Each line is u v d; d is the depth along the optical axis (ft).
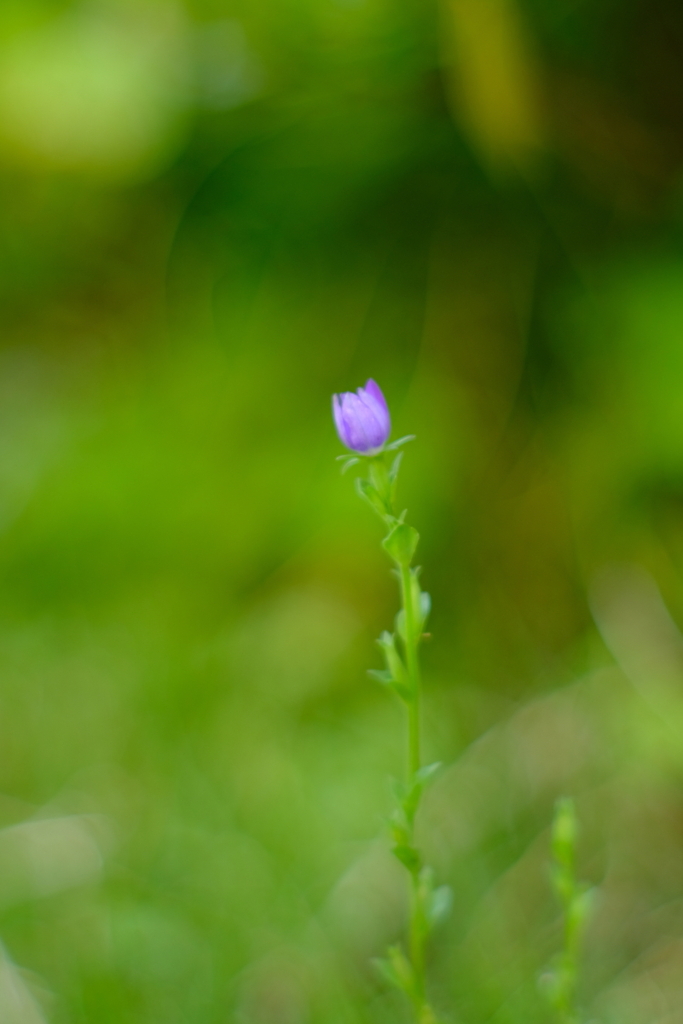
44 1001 1.83
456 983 1.82
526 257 2.43
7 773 2.29
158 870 1.94
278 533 2.54
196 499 2.60
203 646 2.55
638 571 2.28
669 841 1.94
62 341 3.00
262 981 1.84
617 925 1.87
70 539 2.67
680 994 1.80
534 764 2.09
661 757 2.04
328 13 2.26
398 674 1.57
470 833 1.95
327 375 2.57
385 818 1.58
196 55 2.44
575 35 2.17
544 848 1.93
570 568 2.40
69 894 1.93
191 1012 1.82
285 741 2.24
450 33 2.16
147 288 2.82
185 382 2.69
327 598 2.54
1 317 2.98
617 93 2.25
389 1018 1.81
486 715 2.26
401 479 2.41
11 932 1.90
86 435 2.81
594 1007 1.80
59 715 2.42
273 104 2.43
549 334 2.42
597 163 2.31
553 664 2.33
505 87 2.18
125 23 2.51
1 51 2.53
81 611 2.69
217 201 2.59
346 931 1.89
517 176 2.35
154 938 1.87
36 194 2.67
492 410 2.47
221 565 2.61
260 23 2.33
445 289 2.50
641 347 2.18
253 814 2.03
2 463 2.90
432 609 2.46
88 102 2.49
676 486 2.26
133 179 2.59
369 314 2.55
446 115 2.38
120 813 2.09
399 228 2.53
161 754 2.24
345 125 2.42
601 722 2.14
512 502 2.45
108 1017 1.81
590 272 2.35
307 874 1.93
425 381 2.49
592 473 2.34
